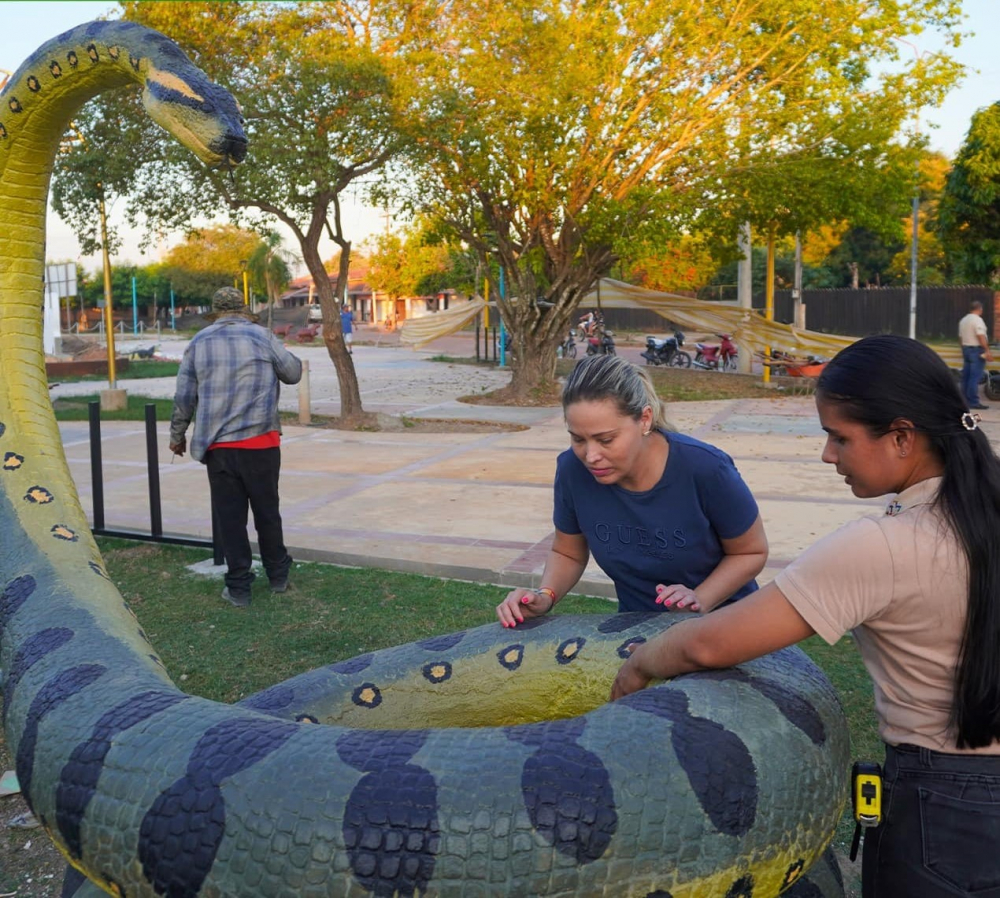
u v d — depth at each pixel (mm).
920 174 19203
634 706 2035
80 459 12133
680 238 18859
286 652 5422
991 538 1788
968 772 1891
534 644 2959
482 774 1839
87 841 2000
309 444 13289
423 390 21609
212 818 1854
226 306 6234
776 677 2232
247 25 13867
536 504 8977
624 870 1791
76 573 3141
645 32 15836
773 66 16938
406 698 2996
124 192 13961
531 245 18203
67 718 2234
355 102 13336
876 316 34875
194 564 7273
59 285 25094
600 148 16688
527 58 15734
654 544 2824
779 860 1950
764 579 6266
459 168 16516
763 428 14164
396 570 7035
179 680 5039
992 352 19062
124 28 3205
